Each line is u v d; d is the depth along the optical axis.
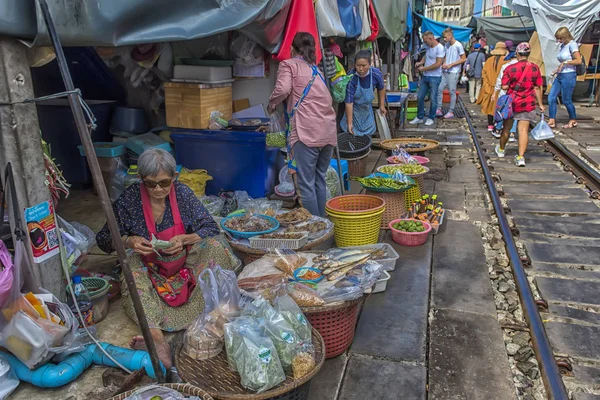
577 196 6.57
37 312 2.59
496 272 4.38
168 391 2.26
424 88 12.38
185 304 3.14
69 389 2.61
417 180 5.91
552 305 3.86
